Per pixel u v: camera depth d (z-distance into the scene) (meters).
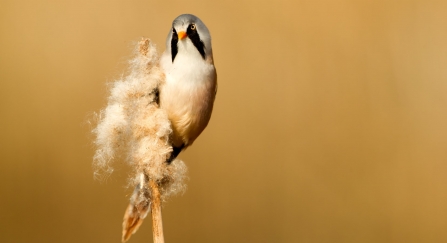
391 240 11.77
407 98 12.53
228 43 12.34
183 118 7.34
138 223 6.89
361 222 11.86
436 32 12.73
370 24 12.73
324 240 11.70
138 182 6.48
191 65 7.26
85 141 11.55
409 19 12.79
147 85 6.80
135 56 6.91
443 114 12.38
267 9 12.59
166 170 6.52
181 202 11.41
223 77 12.22
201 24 7.39
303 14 12.62
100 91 11.76
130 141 6.57
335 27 12.63
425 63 12.67
